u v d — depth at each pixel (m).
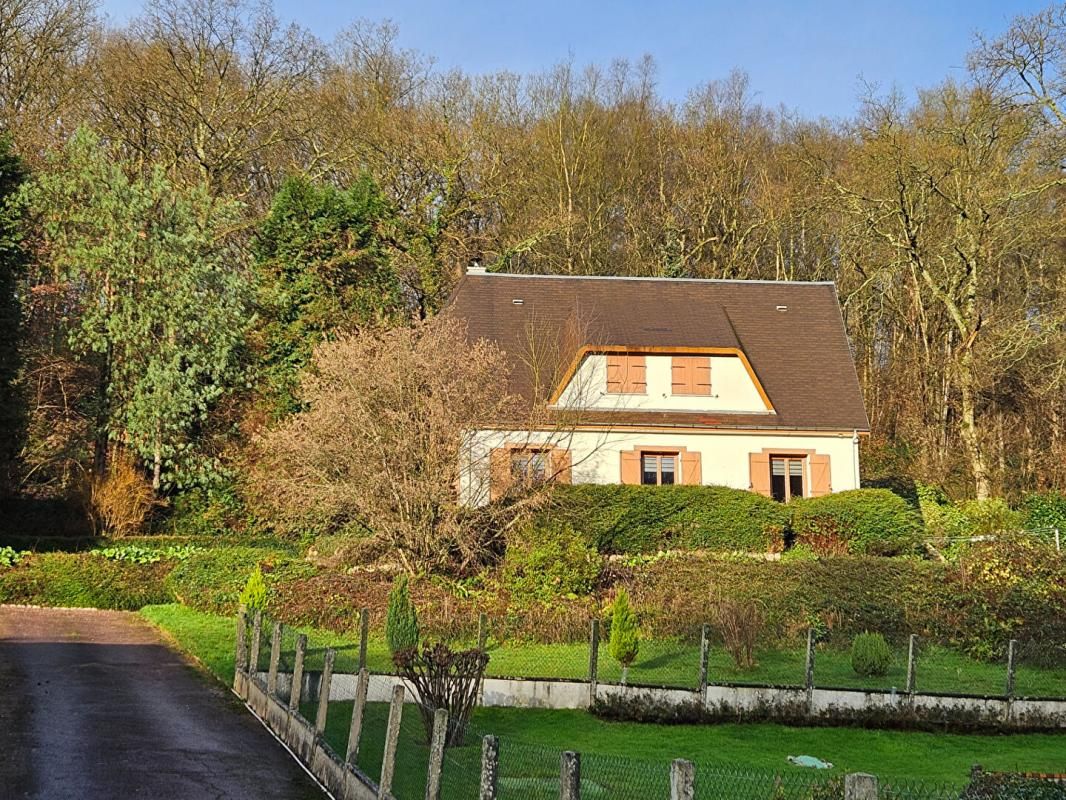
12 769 11.55
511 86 48.97
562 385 32.91
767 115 50.50
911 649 17.22
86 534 32.56
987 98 36.62
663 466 33.34
